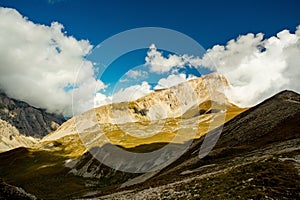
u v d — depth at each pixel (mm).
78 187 143250
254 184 28328
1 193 42375
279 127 79188
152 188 48156
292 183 27547
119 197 46188
